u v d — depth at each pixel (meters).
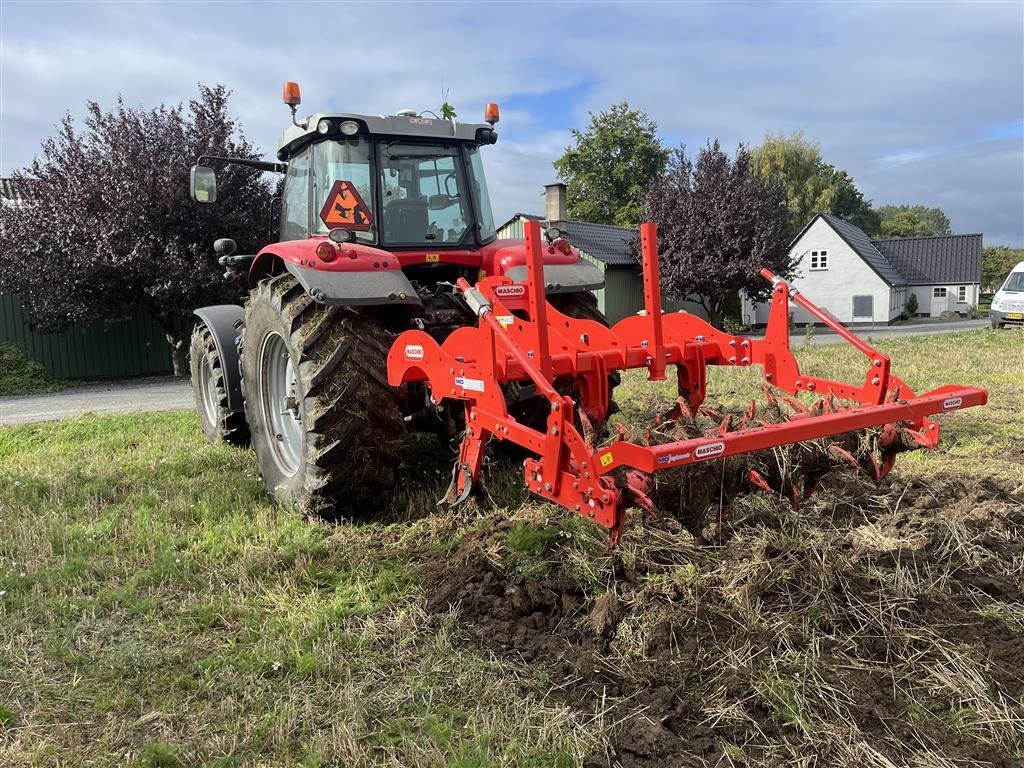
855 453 3.51
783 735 2.21
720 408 5.78
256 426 4.52
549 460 2.79
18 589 3.20
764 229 20.28
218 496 4.44
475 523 3.85
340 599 3.05
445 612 2.96
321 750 2.15
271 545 3.65
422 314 4.44
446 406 4.12
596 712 2.32
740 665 2.49
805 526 3.56
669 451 2.45
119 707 2.40
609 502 2.56
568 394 4.27
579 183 39.22
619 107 38.09
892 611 2.80
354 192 4.21
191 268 12.35
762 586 2.94
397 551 3.57
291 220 5.01
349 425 3.78
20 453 6.00
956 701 2.33
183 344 14.30
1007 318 18.67
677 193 21.09
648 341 3.63
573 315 4.80
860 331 24.42
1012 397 7.38
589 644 2.68
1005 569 3.15
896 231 67.31
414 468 4.83
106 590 3.19
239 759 2.15
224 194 12.83
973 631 2.68
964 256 37.62
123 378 14.17
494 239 5.04
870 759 2.08
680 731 2.25
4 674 2.58
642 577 3.10
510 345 2.99
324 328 3.84
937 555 3.26
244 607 3.01
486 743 2.18
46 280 12.07
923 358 10.86
